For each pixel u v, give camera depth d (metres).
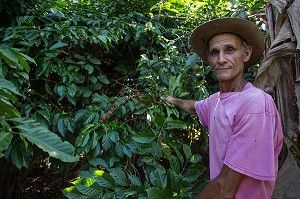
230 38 1.13
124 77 1.81
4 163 1.88
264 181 1.04
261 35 1.18
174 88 1.52
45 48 1.53
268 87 1.44
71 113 1.65
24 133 0.87
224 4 2.09
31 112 1.56
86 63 1.61
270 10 1.54
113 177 1.31
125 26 1.76
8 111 0.91
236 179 0.98
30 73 1.61
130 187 1.34
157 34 1.84
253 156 0.97
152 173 1.31
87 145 1.41
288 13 1.39
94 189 1.25
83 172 1.33
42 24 1.78
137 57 1.91
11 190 2.00
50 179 2.49
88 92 1.58
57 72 1.50
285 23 1.43
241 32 1.14
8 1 1.70
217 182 1.00
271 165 0.98
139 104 1.48
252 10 1.88
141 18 1.92
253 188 1.02
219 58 1.12
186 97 1.68
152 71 1.61
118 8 2.02
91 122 1.48
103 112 1.48
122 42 1.84
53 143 0.87
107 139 1.41
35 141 0.85
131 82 1.88
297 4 1.37
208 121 1.31
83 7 1.96
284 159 1.51
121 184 1.31
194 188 1.34
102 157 1.49
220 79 1.13
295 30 1.36
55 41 1.60
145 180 1.45
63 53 1.63
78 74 1.57
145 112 1.54
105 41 1.52
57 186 2.39
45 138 0.87
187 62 1.61
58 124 1.48
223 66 1.12
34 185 2.41
